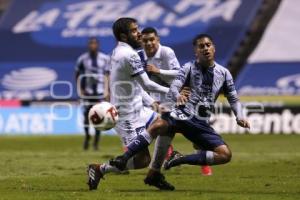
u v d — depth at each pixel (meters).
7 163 28.72
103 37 68.31
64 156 33.19
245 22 66.25
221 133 51.66
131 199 16.34
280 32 64.69
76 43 68.25
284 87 60.75
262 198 16.69
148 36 24.44
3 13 72.31
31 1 72.94
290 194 17.69
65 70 65.62
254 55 63.69
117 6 70.62
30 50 68.38
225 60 64.12
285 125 51.50
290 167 26.61
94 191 18.23
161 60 24.56
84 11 71.00
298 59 62.69
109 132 54.94
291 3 65.94
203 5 68.69
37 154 34.62
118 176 23.09
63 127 54.31
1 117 55.44
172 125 17.95
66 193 17.80
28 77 65.69
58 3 72.50
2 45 69.44
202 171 23.69
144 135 17.84
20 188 19.34
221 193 17.91
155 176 18.48
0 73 66.44
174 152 18.70
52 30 69.75
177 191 18.41
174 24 67.69
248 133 51.62
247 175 23.42
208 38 17.91
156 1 69.94
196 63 18.05
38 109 54.84
